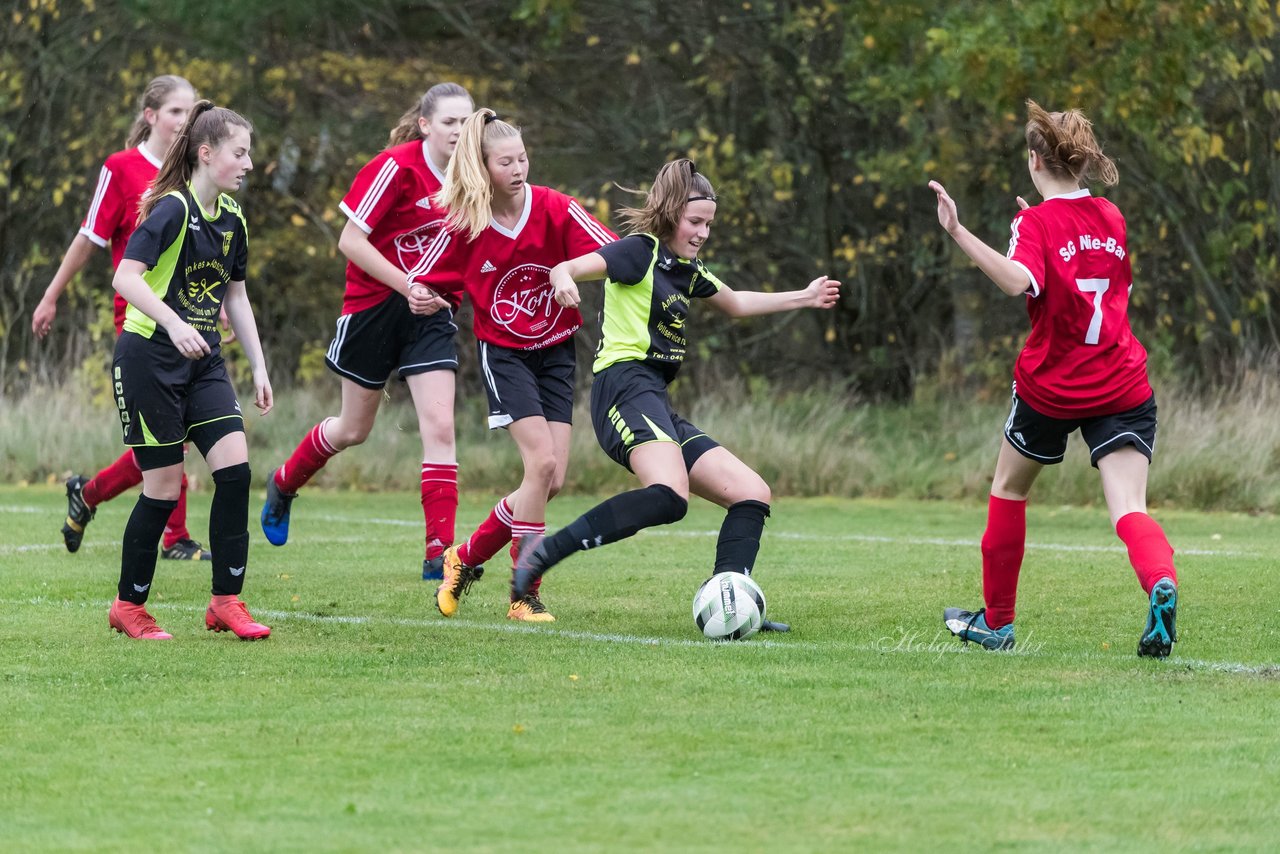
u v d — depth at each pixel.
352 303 30.03
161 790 14.27
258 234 69.31
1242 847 12.55
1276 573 29.84
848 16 60.22
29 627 23.36
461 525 40.78
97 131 70.38
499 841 12.70
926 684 18.83
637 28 69.06
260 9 67.75
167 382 21.48
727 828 13.05
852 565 31.77
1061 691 18.39
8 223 71.25
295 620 24.36
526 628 23.56
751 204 68.19
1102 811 13.53
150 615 23.45
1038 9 54.12
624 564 32.09
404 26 73.19
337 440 31.55
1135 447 20.58
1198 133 55.88
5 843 12.73
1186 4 54.19
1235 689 18.50
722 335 69.75
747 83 69.38
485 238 24.59
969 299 65.56
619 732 16.39
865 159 65.38
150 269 20.95
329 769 14.96
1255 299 59.28
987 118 61.97
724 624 22.31
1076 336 20.31
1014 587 21.91
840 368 70.25
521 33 72.00
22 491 50.00
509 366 24.89
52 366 65.62
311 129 69.81
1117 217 20.61
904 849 12.51
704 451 22.95
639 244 22.41
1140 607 25.80
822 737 16.14
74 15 71.12
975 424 57.78
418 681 19.12
